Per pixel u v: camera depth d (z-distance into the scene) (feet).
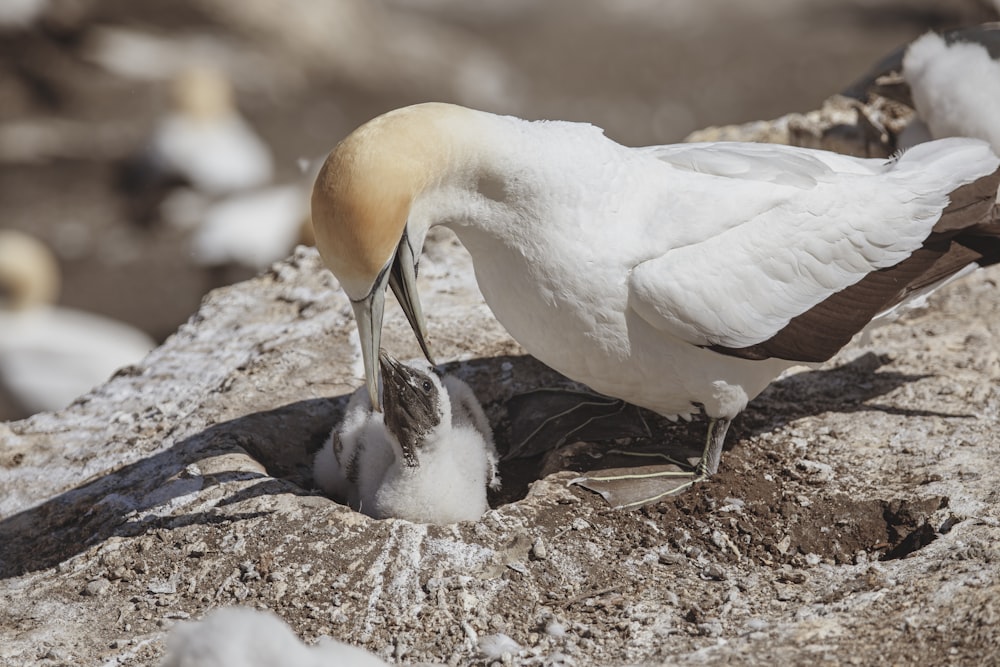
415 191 35.09
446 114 35.60
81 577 37.63
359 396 41.78
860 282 39.65
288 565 36.40
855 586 34.53
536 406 43.50
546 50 150.00
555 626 33.81
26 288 91.50
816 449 40.78
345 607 34.99
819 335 38.75
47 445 45.16
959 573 33.50
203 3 143.84
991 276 50.98
